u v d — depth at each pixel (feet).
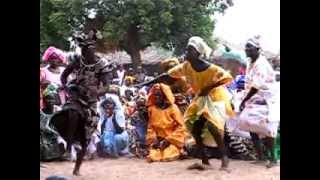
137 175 26.50
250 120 27.91
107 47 48.08
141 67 44.19
